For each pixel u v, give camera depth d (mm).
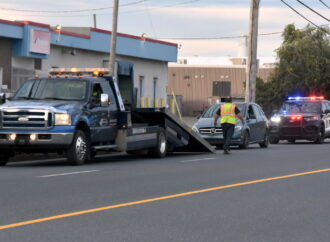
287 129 38188
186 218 11172
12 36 37969
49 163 22328
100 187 15133
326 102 39969
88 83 22047
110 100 23125
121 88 42188
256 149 31484
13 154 21797
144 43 52625
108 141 23141
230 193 14328
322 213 11867
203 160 23828
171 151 27641
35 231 9914
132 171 19094
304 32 69875
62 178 16922
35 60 40812
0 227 10195
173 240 9414
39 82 22203
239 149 31500
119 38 49125
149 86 54938
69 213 11516
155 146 25344
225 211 11938
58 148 20562
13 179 16578
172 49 56969
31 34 38812
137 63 52844
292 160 23719
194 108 97250
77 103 21359
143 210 11938
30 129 20281
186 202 12953
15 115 20312
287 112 39031
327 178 17500
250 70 40562
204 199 13383
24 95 21938
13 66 38875
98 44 46625
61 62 43531
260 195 14070
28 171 18828
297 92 67250
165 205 12547
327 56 68250
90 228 10195
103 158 25406
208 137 31016
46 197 13422
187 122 64000
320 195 14188
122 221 10820
